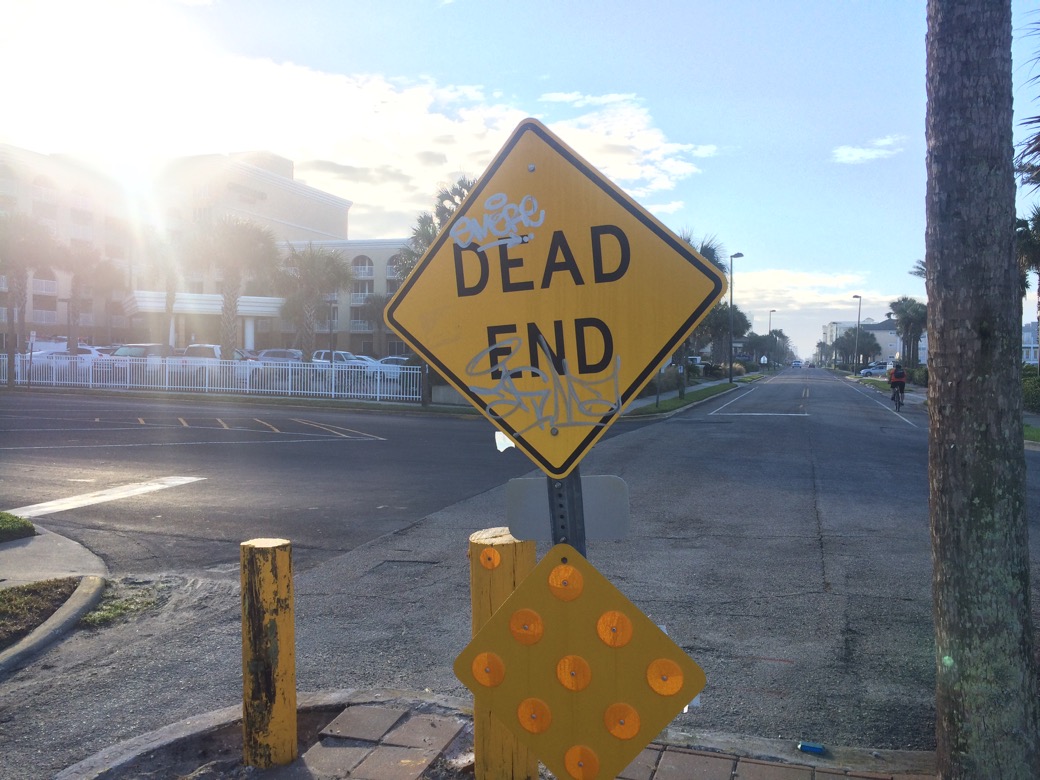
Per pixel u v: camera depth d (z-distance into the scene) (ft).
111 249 205.26
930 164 9.39
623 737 8.95
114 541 27.86
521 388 9.41
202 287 217.36
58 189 191.72
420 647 17.76
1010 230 9.13
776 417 90.43
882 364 321.11
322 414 84.84
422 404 95.45
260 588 11.71
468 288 9.59
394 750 12.32
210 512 32.55
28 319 186.80
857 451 55.26
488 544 10.73
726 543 27.22
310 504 34.30
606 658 9.00
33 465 44.16
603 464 47.80
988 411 9.11
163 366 106.11
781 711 14.49
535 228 9.37
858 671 16.35
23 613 19.75
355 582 22.82
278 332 221.05
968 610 9.29
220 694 15.60
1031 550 26.12
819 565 24.36
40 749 13.47
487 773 11.17
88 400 93.81
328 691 14.76
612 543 27.20
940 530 9.50
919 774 11.85
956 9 9.09
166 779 11.96
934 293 9.39
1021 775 9.22
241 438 58.75
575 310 9.26
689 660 8.84
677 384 157.38
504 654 9.23
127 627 19.56
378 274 217.36
